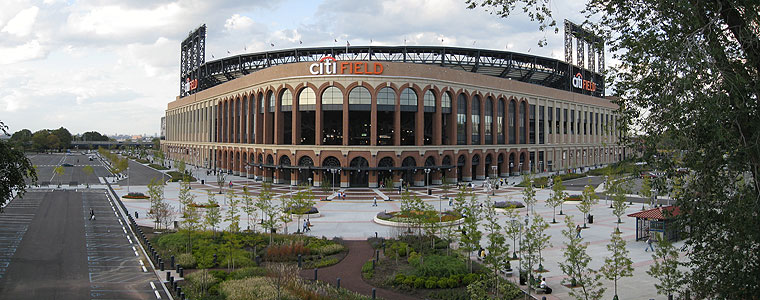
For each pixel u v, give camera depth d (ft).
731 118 53.36
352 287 104.01
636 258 126.00
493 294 95.50
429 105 310.04
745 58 59.67
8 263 121.80
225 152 414.00
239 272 109.19
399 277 106.22
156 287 103.09
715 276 62.64
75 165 556.92
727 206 58.13
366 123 325.83
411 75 298.15
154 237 152.56
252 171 360.69
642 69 62.13
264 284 98.58
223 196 256.73
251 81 352.90
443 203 230.27
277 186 303.89
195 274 109.29
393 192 272.72
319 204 228.84
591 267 116.98
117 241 148.56
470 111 337.72
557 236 154.40
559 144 437.17
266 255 127.03
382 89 293.64
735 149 54.80
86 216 197.16
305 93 303.07
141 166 531.50
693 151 57.52
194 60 552.00
